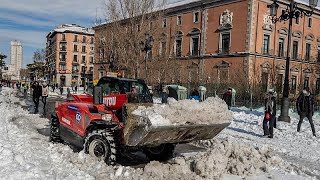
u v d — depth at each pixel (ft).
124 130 21.25
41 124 41.27
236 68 141.90
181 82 125.29
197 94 89.35
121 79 30.76
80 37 333.42
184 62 169.37
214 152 23.47
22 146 26.30
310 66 153.38
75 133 25.68
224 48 152.56
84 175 20.10
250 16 140.46
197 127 21.56
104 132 22.62
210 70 156.25
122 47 105.70
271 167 24.57
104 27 118.32
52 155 24.29
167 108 20.61
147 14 106.11
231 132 41.98
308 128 47.93
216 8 155.22
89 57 338.34
